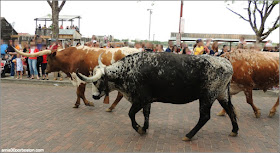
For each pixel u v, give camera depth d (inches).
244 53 231.6
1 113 243.3
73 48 262.5
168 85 170.9
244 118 240.1
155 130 203.5
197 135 193.8
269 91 335.3
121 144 173.3
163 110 267.1
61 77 418.9
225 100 187.3
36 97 315.9
